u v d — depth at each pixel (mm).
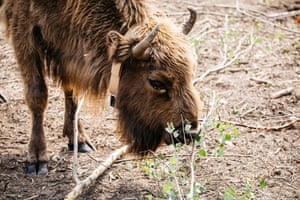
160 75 9055
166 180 10180
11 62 15125
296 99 13297
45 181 10180
